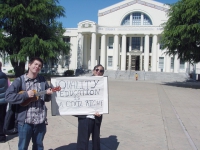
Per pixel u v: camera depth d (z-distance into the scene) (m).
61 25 30.62
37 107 3.66
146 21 50.97
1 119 5.41
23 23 26.31
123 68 48.03
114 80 36.69
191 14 22.16
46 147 5.22
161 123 7.67
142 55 48.81
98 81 4.30
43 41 24.98
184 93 18.27
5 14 24.97
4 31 26.09
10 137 5.89
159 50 47.31
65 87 4.21
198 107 11.31
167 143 5.64
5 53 28.67
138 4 50.53
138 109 10.27
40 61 3.66
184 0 23.73
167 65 46.00
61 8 28.17
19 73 27.55
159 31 45.97
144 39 49.12
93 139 4.30
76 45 50.47
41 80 3.81
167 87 24.23
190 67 44.69
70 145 5.37
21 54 25.08
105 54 49.84
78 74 43.16
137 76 38.59
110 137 6.07
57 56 30.02
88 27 47.03
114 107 10.69
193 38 22.53
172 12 25.12
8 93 3.46
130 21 51.50
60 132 6.41
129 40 50.16
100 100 4.30
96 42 50.00
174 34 23.20
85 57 49.47
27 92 3.44
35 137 3.77
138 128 7.00
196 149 5.24
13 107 3.86
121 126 7.22
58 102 4.19
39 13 26.02
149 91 19.08
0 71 5.38
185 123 7.75
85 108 4.25
